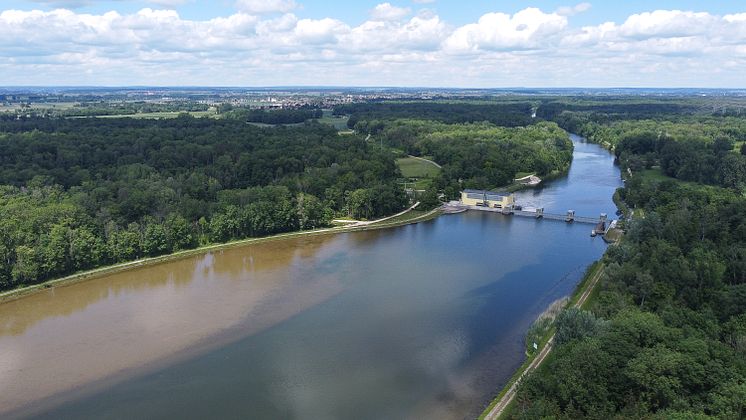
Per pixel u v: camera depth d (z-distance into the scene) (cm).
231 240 19988
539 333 11925
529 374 9406
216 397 9938
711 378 8094
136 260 17575
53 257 15712
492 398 9756
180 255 18212
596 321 10300
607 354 8675
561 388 8312
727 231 15712
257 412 9475
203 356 11431
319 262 17775
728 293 11244
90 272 16412
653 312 11438
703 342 8812
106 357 11419
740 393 7562
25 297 14688
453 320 13138
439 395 9900
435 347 11762
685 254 14425
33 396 10056
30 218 16700
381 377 10562
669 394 7925
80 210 17838
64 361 11275
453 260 17950
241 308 13925
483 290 15162
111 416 9444
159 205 19800
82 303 14325
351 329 12669
